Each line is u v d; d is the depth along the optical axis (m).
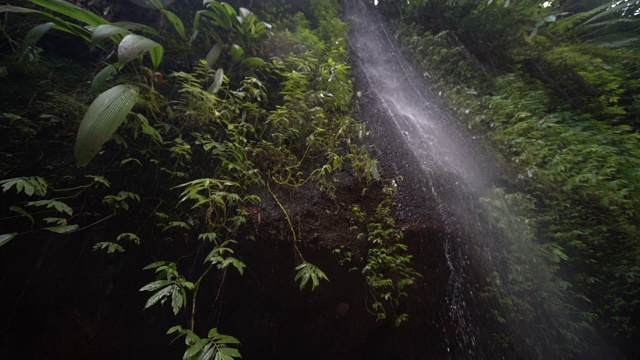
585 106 3.65
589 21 4.50
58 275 1.47
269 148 2.12
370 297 1.89
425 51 4.00
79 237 1.52
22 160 1.52
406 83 3.72
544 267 2.38
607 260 2.50
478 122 3.16
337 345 1.92
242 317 1.78
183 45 2.45
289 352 1.89
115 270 1.57
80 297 1.49
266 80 2.56
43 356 1.42
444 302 2.10
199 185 1.56
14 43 1.93
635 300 2.39
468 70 3.71
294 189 2.07
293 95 2.27
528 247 2.41
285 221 1.88
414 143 2.82
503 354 2.16
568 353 2.29
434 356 2.05
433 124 3.21
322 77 2.59
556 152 2.85
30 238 1.43
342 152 2.39
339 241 1.92
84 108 1.82
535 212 2.60
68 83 1.95
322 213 2.00
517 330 2.23
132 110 1.84
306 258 1.83
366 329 1.92
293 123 2.26
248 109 2.22
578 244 2.48
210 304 1.71
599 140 3.01
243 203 1.85
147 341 1.62
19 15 2.02
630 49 4.34
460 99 3.38
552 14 4.31
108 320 1.54
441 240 2.15
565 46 4.26
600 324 2.38
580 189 2.67
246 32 2.53
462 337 2.11
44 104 1.75
